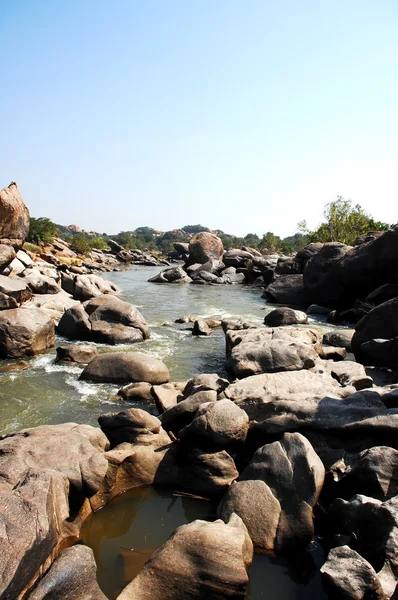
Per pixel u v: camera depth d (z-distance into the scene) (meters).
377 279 24.75
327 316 24.92
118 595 4.93
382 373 12.05
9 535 4.53
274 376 9.71
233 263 49.12
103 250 87.88
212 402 8.20
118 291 31.94
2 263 25.23
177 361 14.80
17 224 29.77
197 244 50.78
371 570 4.89
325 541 6.12
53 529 5.20
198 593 4.91
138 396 11.02
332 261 27.47
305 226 55.81
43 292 24.52
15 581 4.29
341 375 10.98
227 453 7.54
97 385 12.09
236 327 19.28
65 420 9.77
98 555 5.80
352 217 52.22
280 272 36.38
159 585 4.96
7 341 14.55
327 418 7.79
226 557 5.11
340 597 4.84
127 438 8.04
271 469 6.71
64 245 71.75
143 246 130.50
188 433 7.68
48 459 6.51
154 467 7.60
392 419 7.45
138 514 6.77
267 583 5.38
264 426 7.98
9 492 5.20
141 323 17.95
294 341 12.46
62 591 4.63
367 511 5.70
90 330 17.34
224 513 6.30
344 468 7.17
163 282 43.03
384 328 14.14
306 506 6.13
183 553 5.19
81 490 6.41
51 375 12.90
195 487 7.34
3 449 6.58
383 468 6.46
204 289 38.12
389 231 23.80
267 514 6.17
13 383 12.13
